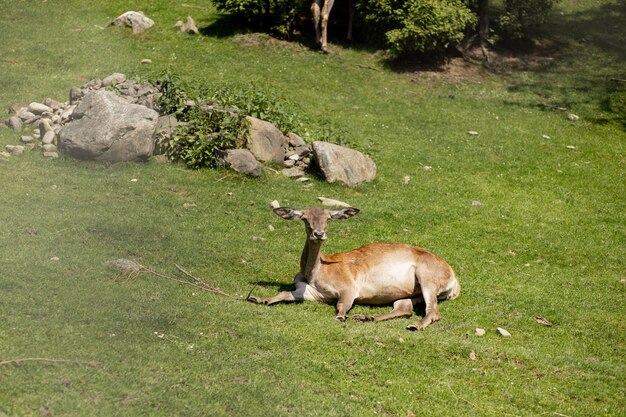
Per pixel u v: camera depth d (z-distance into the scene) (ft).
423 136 62.23
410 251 34.58
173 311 30.35
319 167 50.88
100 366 25.44
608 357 31.83
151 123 47.83
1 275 31.12
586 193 54.95
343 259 33.91
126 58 70.79
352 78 73.10
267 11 78.43
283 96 60.34
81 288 31.09
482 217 48.42
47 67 67.41
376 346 29.84
